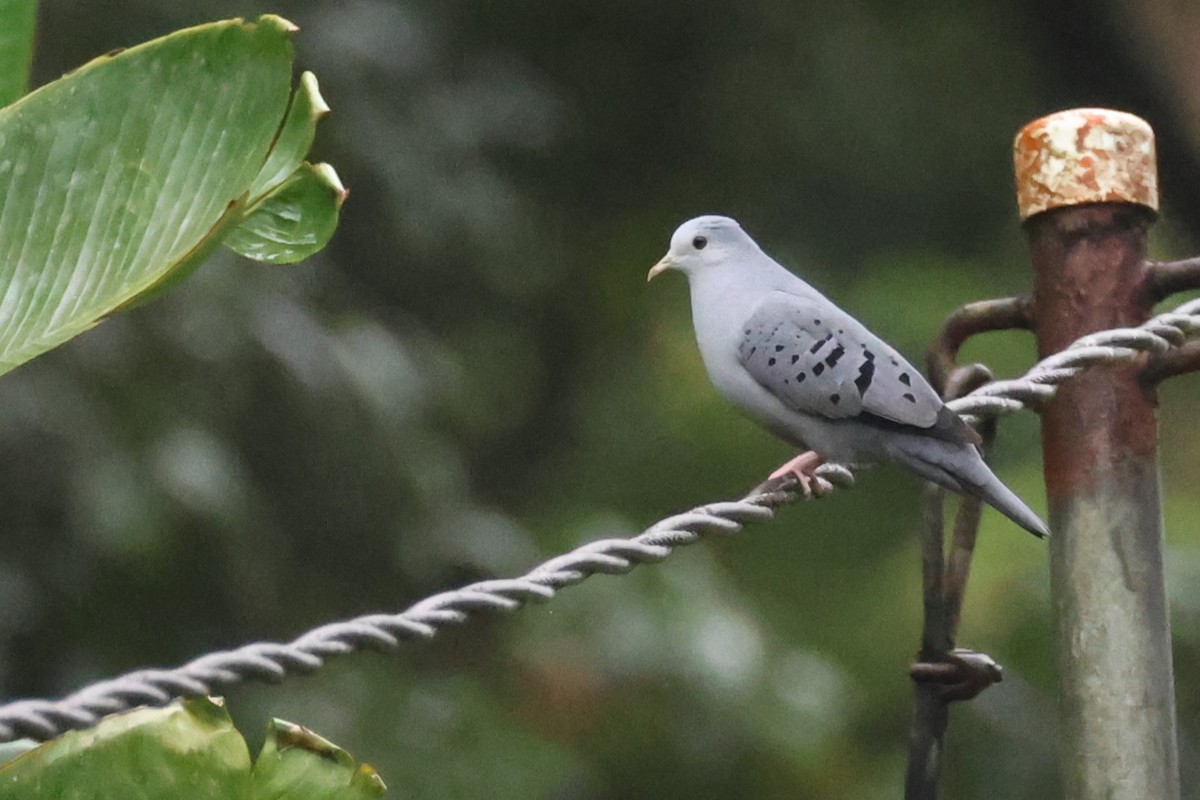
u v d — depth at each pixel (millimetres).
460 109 15266
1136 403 6566
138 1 13172
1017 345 15750
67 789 4469
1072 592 6527
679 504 16859
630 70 19500
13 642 12195
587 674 13445
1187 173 17250
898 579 15938
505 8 18812
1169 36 17156
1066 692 6531
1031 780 14156
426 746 12984
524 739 13156
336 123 14312
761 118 19594
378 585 13375
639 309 18750
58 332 4391
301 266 13523
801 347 8031
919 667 6934
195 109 4402
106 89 4395
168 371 12219
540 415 17984
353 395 12891
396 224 14547
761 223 19578
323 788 4621
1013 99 19562
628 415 17641
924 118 19594
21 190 4391
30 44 4961
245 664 4621
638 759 13445
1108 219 6734
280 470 12961
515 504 17484
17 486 11672
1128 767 6344
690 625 13617
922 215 19672
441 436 14383
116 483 11727
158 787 4531
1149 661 6445
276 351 12516
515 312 16719
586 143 19406
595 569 5242
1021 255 19266
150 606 12445
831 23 19406
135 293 4387
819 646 15641
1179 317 6387
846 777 14148
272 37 4371
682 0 19234
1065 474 6590
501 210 15102
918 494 16609
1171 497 16094
